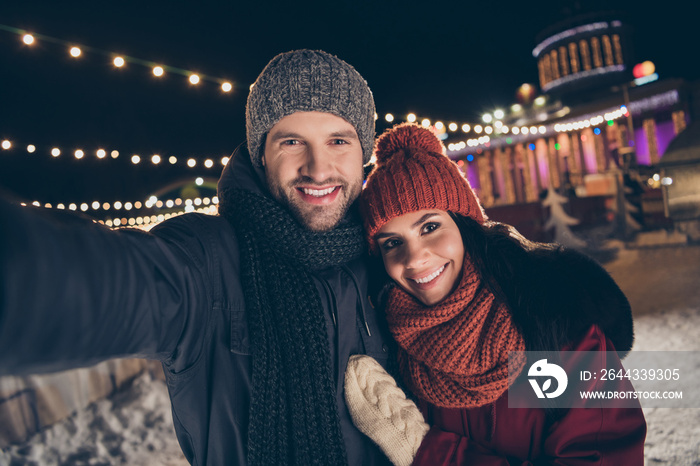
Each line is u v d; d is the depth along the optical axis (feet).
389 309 4.75
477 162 64.80
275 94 4.17
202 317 3.46
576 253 4.76
